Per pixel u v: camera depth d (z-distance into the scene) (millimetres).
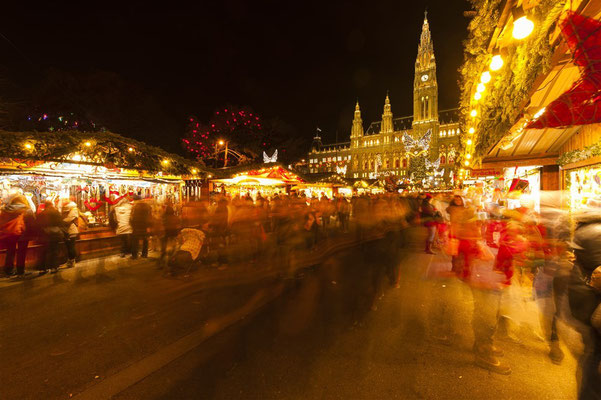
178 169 11719
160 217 7988
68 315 4426
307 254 6410
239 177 16844
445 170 93438
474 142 7938
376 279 4367
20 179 8508
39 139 7789
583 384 2092
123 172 9953
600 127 5969
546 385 2760
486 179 17047
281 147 36938
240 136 35375
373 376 2902
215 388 2752
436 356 3252
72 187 9648
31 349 3484
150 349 3461
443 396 2617
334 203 13055
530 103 4082
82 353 3395
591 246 2189
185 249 5414
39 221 6715
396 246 4688
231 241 6070
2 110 13805
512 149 8664
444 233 8172
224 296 5000
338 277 5730
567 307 3031
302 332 3795
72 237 7555
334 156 124562
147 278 6324
